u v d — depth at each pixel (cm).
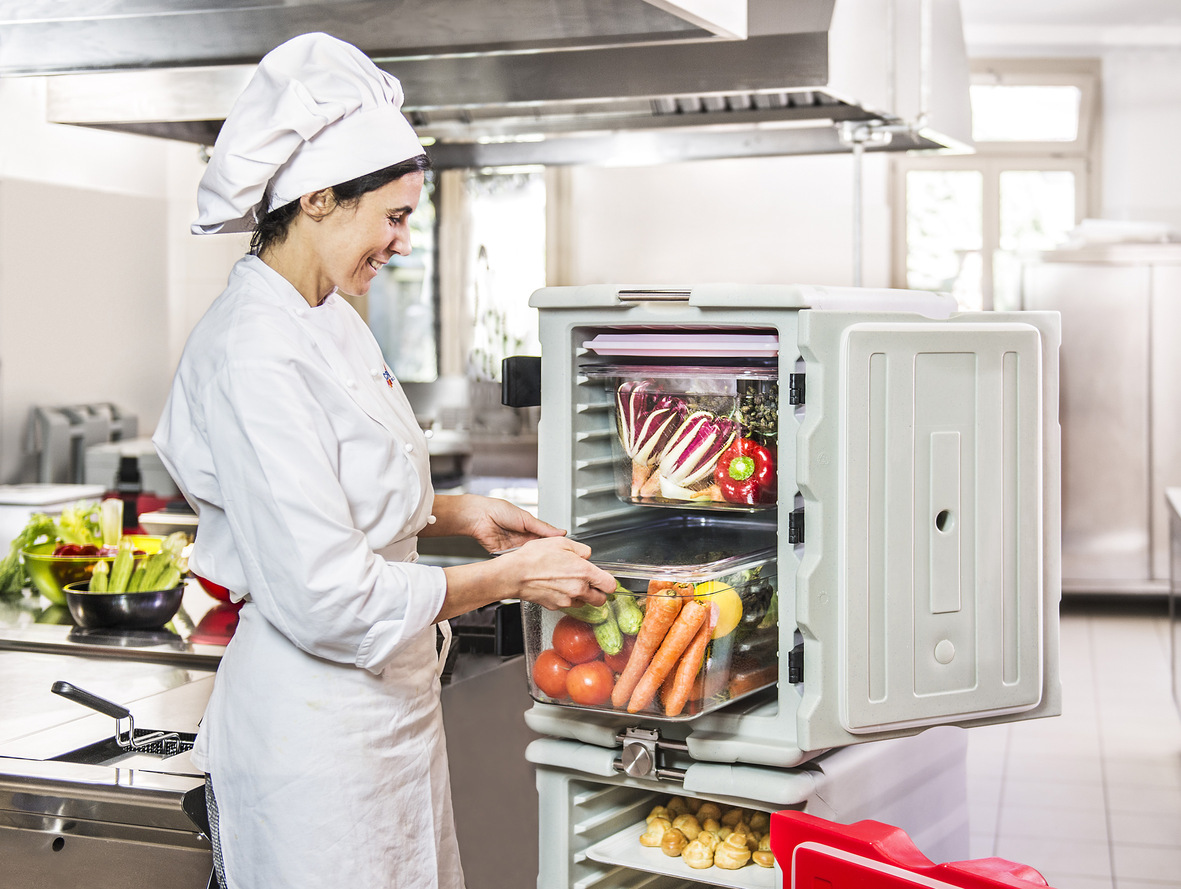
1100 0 622
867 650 142
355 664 140
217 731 148
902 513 143
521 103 219
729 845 157
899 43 246
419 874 151
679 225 686
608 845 165
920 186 695
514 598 143
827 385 138
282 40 177
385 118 138
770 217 680
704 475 152
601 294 152
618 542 168
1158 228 627
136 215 554
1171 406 615
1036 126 689
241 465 136
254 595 139
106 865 158
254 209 146
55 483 489
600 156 325
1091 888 304
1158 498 619
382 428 145
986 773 394
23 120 492
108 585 231
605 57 211
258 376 136
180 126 265
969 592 150
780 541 144
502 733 219
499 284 674
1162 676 510
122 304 545
